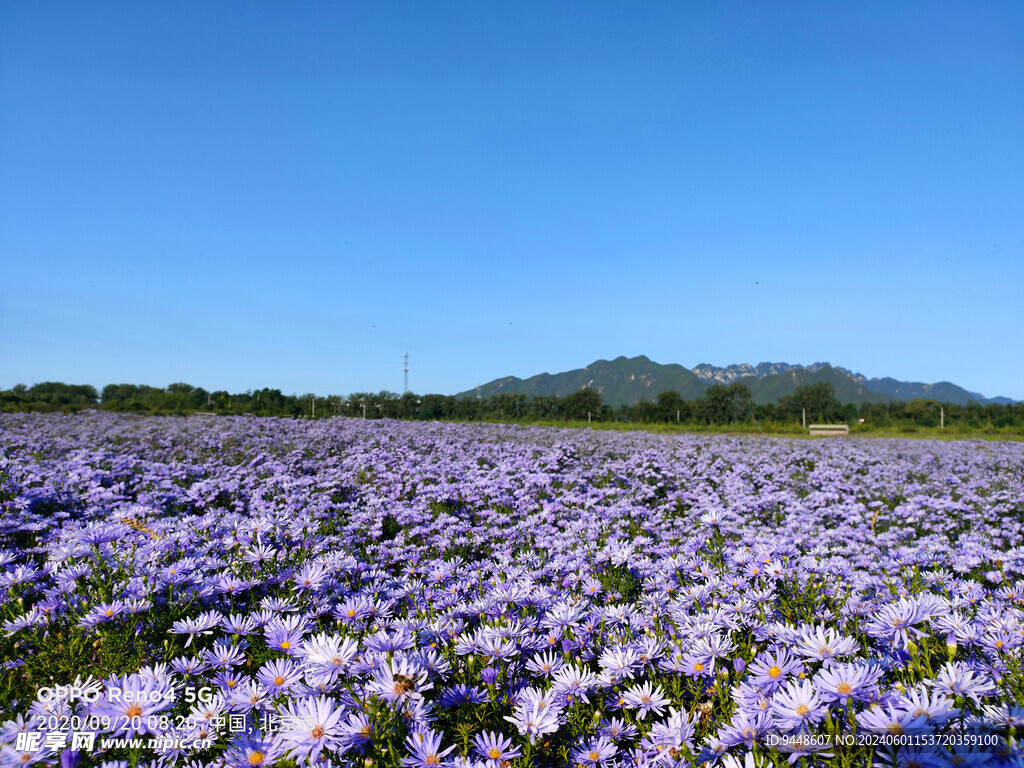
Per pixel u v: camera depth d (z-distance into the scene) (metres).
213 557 3.78
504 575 3.96
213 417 24.42
